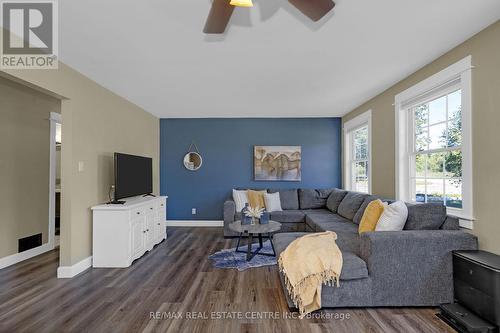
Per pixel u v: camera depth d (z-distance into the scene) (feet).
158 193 18.22
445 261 7.39
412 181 10.73
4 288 8.73
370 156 13.73
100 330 6.42
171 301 7.82
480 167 7.36
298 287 6.99
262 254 12.01
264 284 9.00
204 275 9.77
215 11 5.40
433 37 7.57
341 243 8.98
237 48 8.19
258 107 15.58
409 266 7.37
